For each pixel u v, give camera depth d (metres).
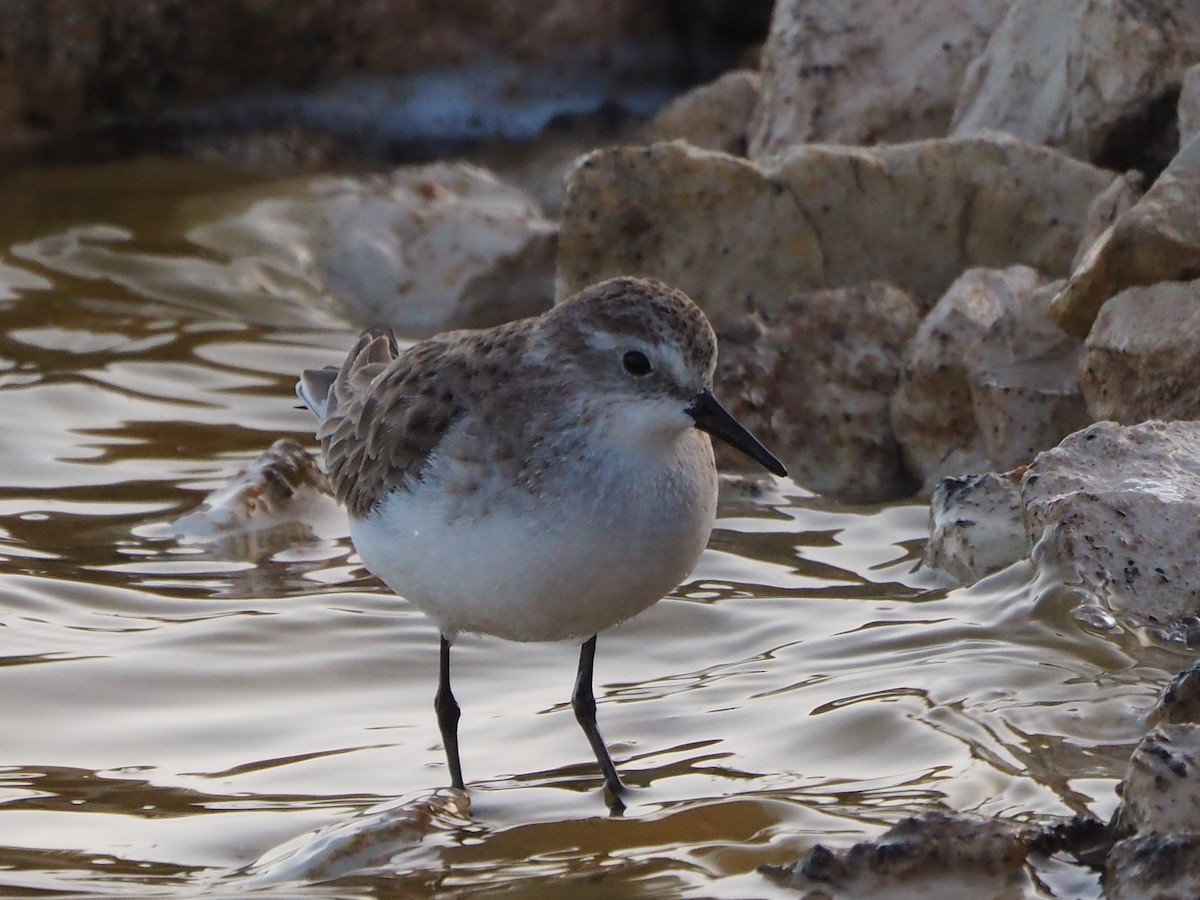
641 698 10.46
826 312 14.66
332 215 19.41
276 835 8.89
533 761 9.79
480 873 8.40
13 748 9.83
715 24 24.08
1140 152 15.87
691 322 8.84
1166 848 7.55
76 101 22.41
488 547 8.93
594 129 23.22
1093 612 10.53
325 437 11.06
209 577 12.29
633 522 8.82
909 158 15.45
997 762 9.12
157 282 18.09
